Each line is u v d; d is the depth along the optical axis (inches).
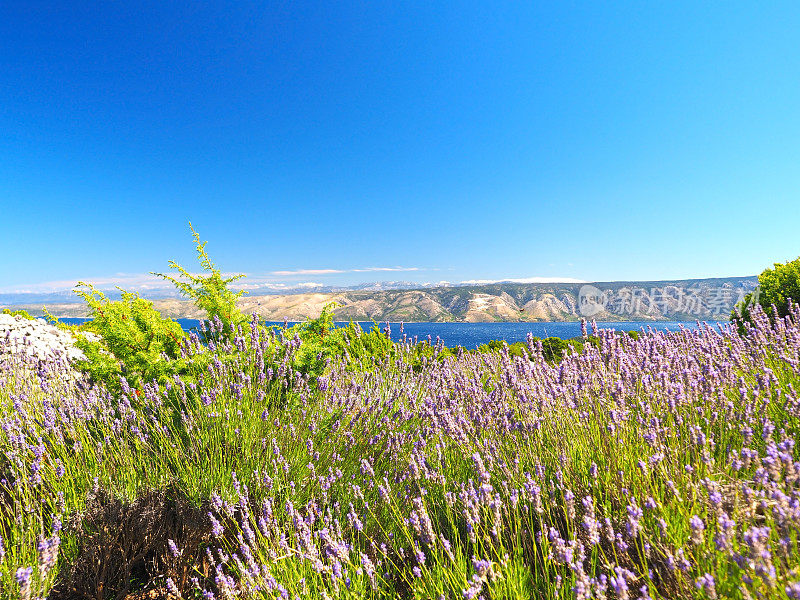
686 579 67.9
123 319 212.8
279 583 93.6
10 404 173.9
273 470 136.3
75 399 171.0
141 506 123.6
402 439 146.9
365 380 221.6
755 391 122.9
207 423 154.7
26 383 201.3
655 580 77.5
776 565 64.2
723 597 64.6
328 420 168.4
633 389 149.3
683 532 80.4
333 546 87.9
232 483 127.8
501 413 145.4
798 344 167.0
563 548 69.9
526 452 130.9
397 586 97.4
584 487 110.2
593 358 169.0
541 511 87.6
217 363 175.6
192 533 120.0
